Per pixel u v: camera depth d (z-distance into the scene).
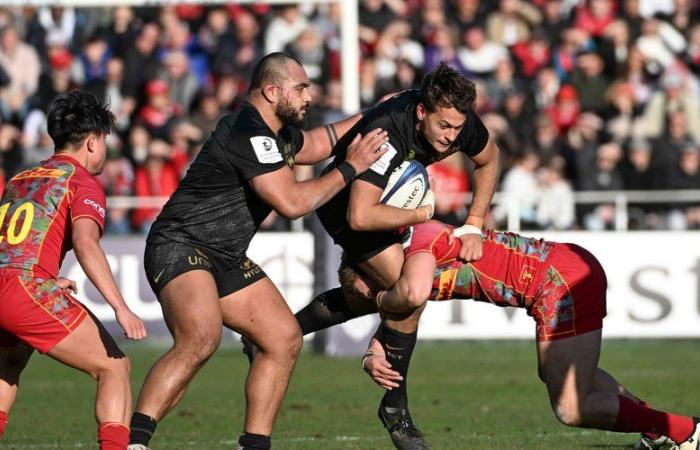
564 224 55.84
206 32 62.59
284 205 21.80
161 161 55.88
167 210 22.58
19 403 35.69
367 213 22.52
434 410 33.41
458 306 50.22
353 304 25.28
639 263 49.56
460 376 41.44
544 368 22.86
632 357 46.97
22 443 27.97
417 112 22.69
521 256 23.19
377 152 22.47
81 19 62.22
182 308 21.59
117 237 50.06
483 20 63.00
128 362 20.78
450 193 54.28
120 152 57.41
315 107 59.28
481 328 50.16
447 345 52.81
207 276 22.03
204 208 22.34
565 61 62.03
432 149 23.27
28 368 46.09
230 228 22.47
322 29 62.53
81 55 60.84
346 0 48.47
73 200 20.70
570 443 27.08
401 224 22.75
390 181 23.11
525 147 57.69
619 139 59.56
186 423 31.41
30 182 21.05
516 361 46.16
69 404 35.47
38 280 20.45
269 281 23.03
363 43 61.44
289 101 22.62
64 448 27.08
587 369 22.62
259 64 22.86
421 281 22.70
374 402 35.06
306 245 50.94
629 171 57.88
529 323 50.19
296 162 24.30
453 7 63.78
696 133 60.34
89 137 21.69
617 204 54.59
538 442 27.25
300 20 61.97
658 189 57.41
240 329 22.70
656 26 63.41
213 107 58.28
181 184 22.69
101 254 20.22
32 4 46.97
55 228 20.78
